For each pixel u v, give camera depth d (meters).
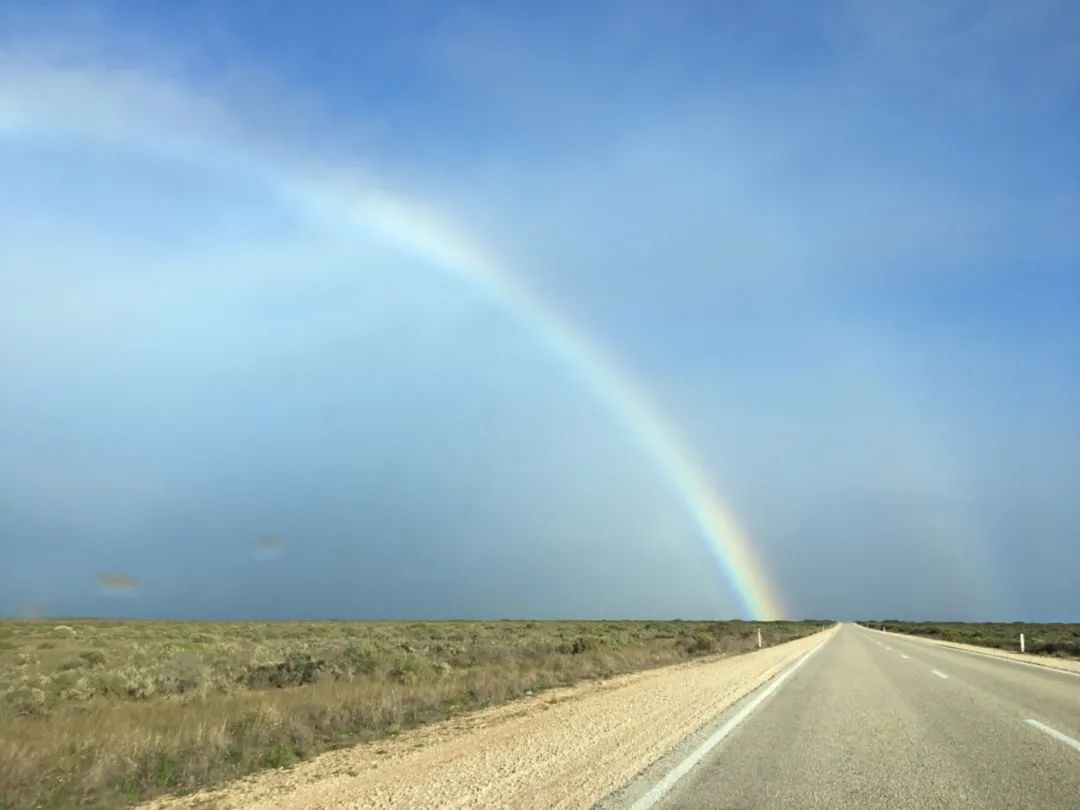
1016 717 15.72
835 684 23.08
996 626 139.62
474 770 10.62
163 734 12.01
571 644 40.62
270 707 14.35
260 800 9.19
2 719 14.03
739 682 23.92
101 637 45.72
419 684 20.83
